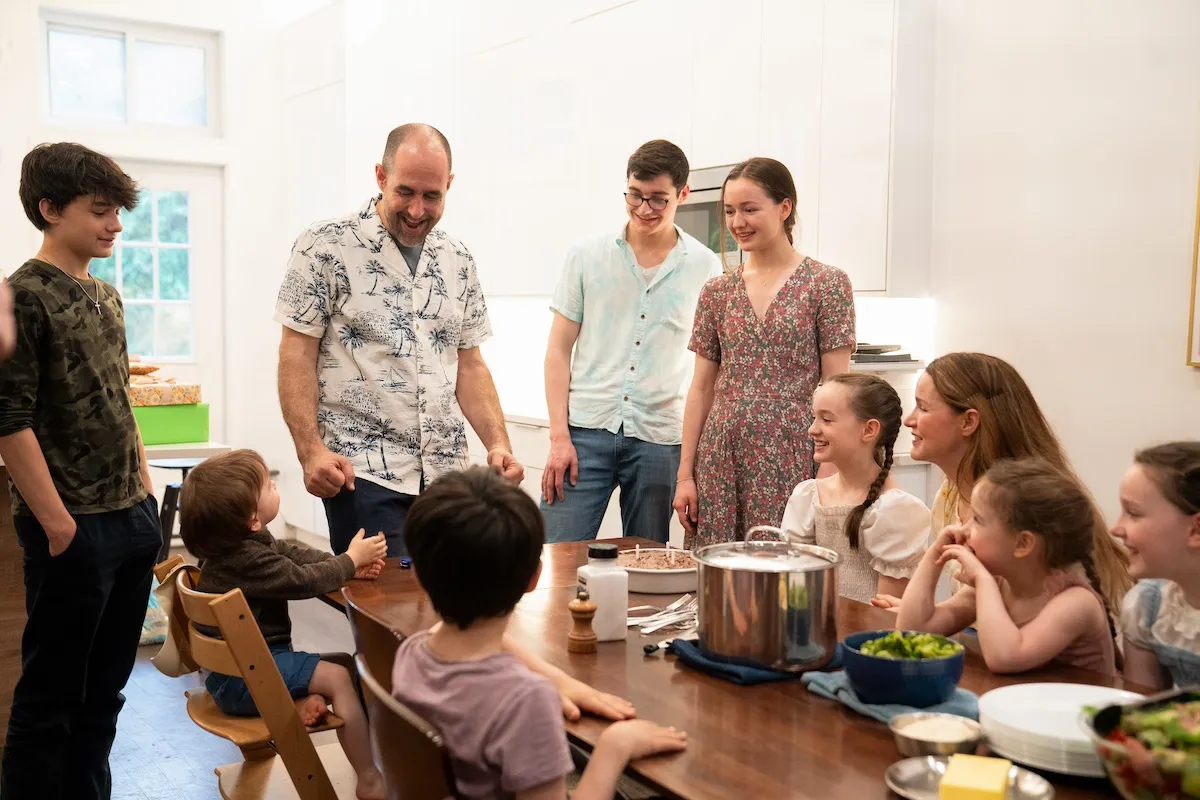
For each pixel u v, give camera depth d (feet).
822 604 5.46
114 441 8.49
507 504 4.58
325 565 7.45
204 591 7.70
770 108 13.15
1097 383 11.00
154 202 22.15
